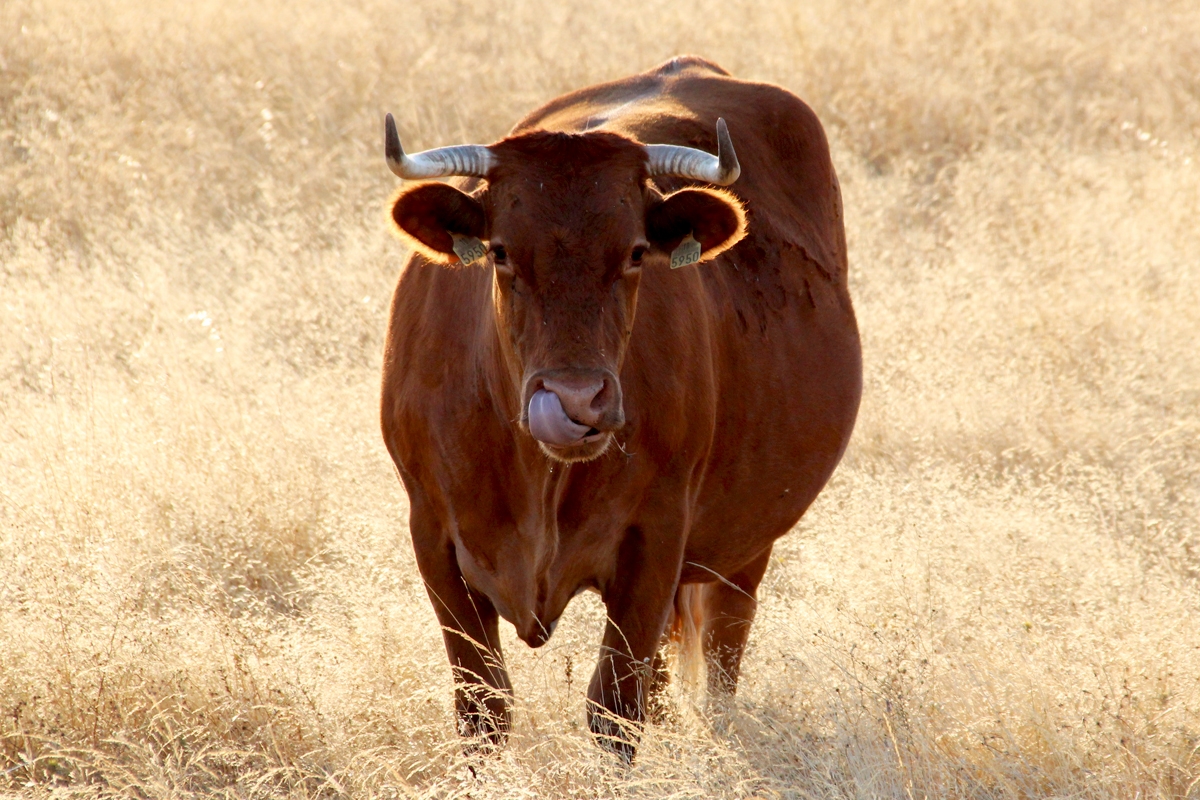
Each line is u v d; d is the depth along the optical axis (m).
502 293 13.23
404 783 13.97
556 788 14.21
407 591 19.25
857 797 13.79
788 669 16.44
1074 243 34.16
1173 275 32.56
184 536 21.05
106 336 29.36
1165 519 22.47
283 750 15.31
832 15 49.94
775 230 17.84
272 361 28.05
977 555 19.86
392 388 15.38
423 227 13.49
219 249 34.28
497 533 14.57
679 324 15.02
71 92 41.59
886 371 27.53
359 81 43.22
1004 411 25.73
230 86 42.69
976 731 14.89
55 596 17.47
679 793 13.20
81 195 36.47
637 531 15.10
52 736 15.33
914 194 39.47
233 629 17.47
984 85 45.09
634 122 17.14
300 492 22.12
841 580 19.30
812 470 17.91
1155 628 17.05
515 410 13.70
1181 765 14.48
